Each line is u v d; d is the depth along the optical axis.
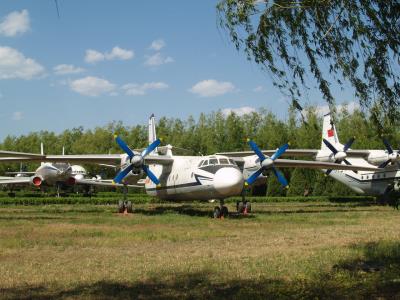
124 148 22.09
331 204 32.50
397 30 6.54
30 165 68.12
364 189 31.58
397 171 28.75
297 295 6.02
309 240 11.64
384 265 8.04
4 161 22.72
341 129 36.84
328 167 24.30
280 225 15.88
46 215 20.50
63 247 10.44
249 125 57.00
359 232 13.42
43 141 75.75
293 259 8.73
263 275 7.33
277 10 7.16
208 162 20.25
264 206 29.69
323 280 6.85
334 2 6.77
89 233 12.95
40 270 7.77
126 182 22.80
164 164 23.25
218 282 6.90
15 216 19.70
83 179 41.09
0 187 58.03
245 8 7.11
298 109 7.41
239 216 19.98
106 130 66.12
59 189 41.91
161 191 24.06
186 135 58.88
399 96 6.82
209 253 9.53
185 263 8.36
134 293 6.27
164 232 13.38
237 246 10.63
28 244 10.83
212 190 19.38
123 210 22.70
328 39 6.92
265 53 7.20
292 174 40.53
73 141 79.44
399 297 5.93
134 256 9.20
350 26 6.78
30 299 5.93
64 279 7.09
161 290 6.44
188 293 6.26
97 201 32.16
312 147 41.72
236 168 19.70
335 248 10.10
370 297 5.95
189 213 22.41
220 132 55.25
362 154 27.42
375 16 6.56
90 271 7.69
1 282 6.88
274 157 22.16
